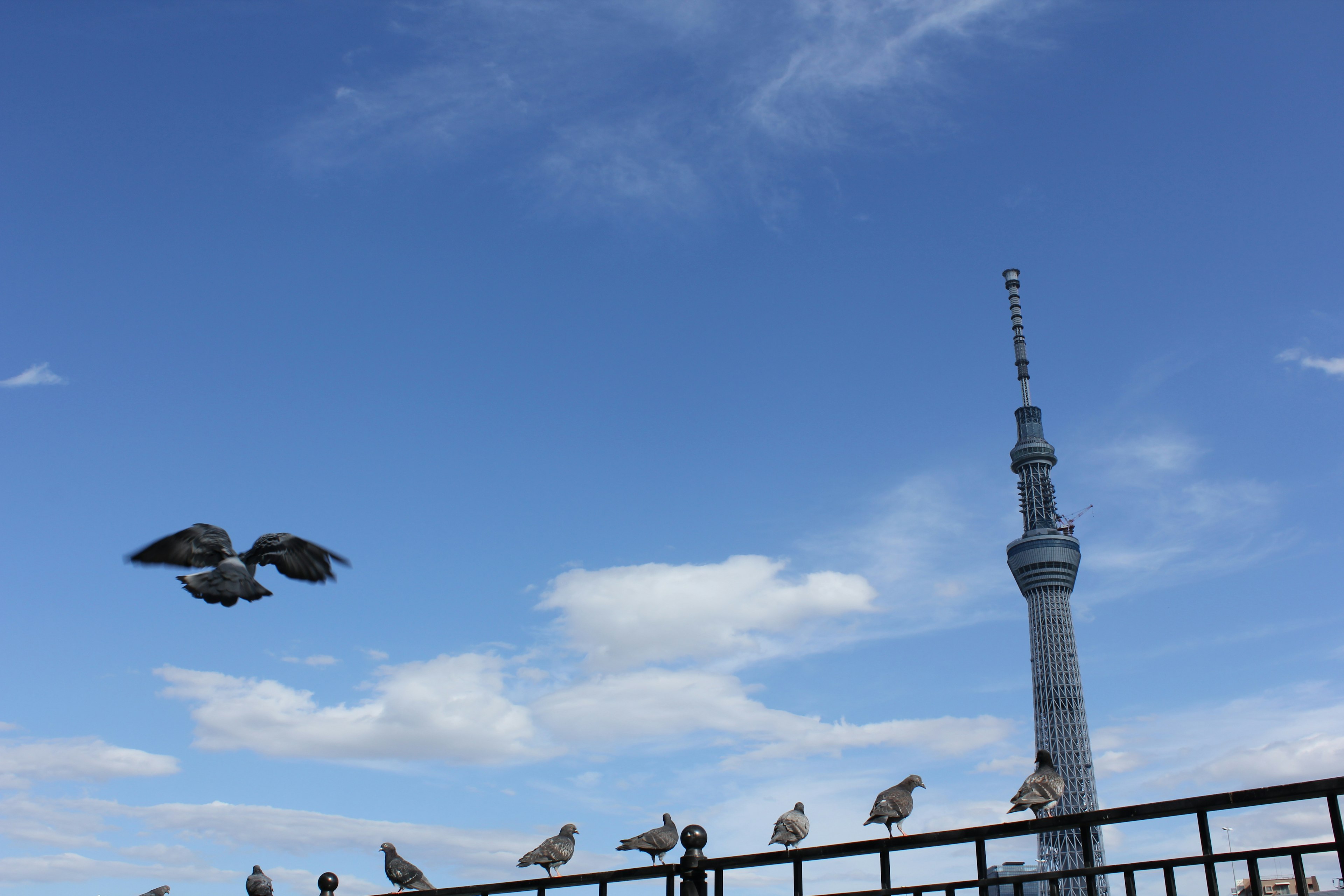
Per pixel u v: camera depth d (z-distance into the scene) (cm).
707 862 2395
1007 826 2094
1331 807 1769
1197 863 1964
